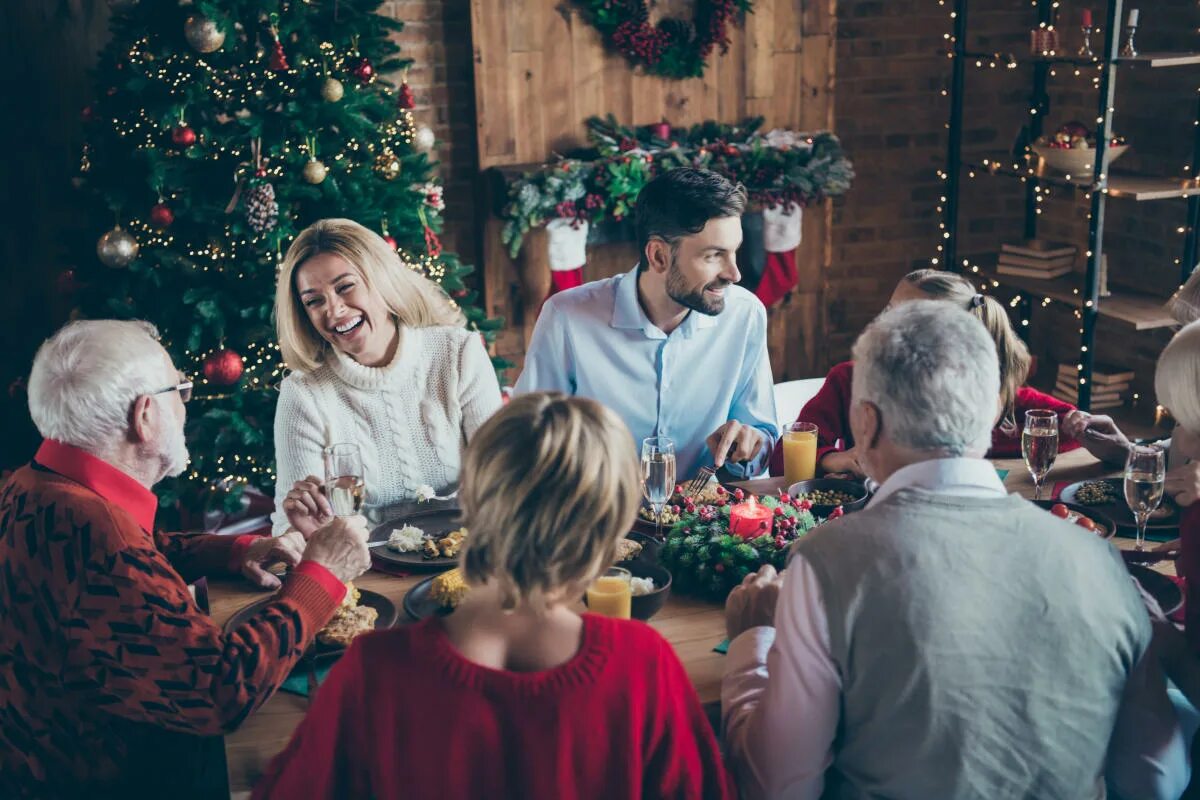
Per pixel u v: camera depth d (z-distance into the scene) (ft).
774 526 6.25
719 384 8.54
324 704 3.85
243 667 4.79
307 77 12.04
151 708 4.78
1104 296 14.71
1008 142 18.43
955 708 4.06
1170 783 4.45
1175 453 7.25
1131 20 13.28
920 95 18.11
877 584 4.06
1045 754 4.16
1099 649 4.17
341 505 6.00
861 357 4.39
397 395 7.87
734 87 17.15
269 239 11.64
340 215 12.16
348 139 12.40
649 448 6.53
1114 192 13.46
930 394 4.15
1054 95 17.57
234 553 6.39
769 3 16.92
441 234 16.98
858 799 4.36
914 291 7.82
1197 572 4.95
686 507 6.91
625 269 17.31
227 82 11.83
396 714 3.72
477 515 3.66
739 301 8.40
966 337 4.22
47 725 4.92
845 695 4.20
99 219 12.34
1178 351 5.47
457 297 13.71
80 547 4.79
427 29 16.19
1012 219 18.74
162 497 12.17
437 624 3.81
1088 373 14.37
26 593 4.82
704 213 7.35
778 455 8.16
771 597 5.26
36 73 15.24
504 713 3.67
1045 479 7.78
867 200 18.40
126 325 5.31
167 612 4.76
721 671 5.36
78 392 4.96
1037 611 4.09
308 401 7.68
